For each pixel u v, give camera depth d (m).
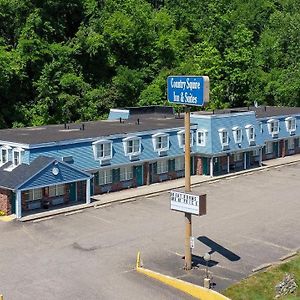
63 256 38.25
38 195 48.78
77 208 49.25
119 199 52.69
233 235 43.19
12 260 37.41
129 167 57.31
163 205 51.53
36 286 33.31
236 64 104.38
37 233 42.94
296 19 113.50
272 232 43.97
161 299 31.83
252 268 36.62
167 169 61.38
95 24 92.12
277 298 32.44
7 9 84.31
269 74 107.94
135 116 73.44
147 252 39.22
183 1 115.31
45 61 84.00
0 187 46.84
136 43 96.69
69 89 85.38
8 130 60.62
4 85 79.19
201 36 108.94
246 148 67.44
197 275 35.34
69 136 54.44
